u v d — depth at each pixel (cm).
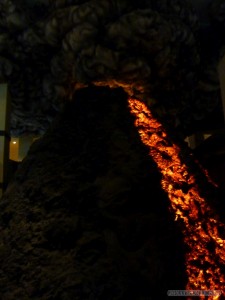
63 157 924
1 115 1285
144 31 1519
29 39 1797
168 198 784
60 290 615
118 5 1634
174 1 1802
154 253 655
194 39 1748
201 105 2066
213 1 2094
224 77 862
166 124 1157
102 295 596
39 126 2166
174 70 1702
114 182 795
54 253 689
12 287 659
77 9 1612
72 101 1136
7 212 842
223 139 1306
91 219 732
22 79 1902
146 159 873
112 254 659
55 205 787
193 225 754
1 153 1245
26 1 2039
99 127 995
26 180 909
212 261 688
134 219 716
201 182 927
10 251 734
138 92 1681
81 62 1598
